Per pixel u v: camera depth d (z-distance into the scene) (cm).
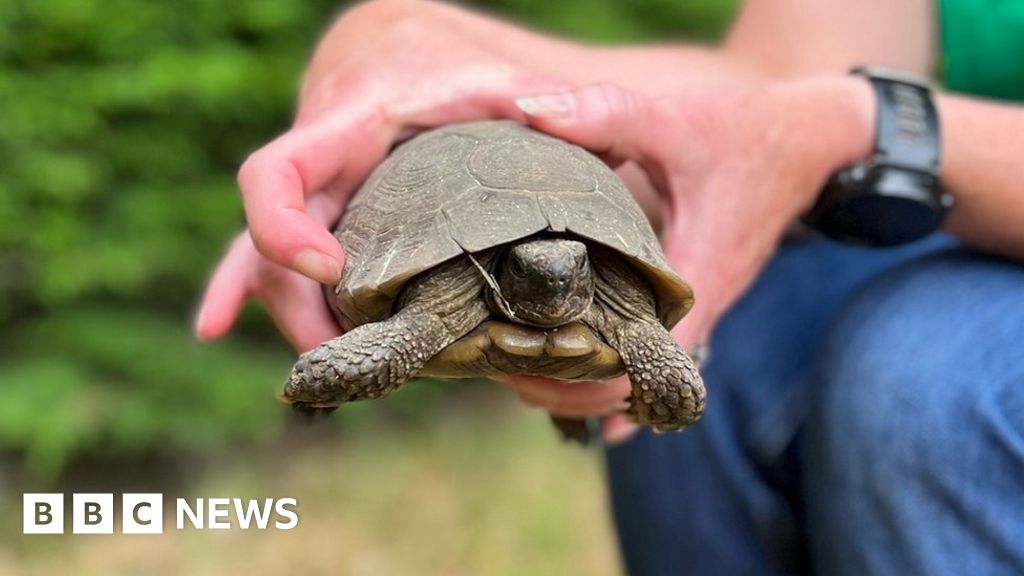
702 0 154
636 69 69
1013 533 50
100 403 116
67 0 114
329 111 57
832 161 57
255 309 125
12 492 118
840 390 55
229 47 122
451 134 56
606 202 52
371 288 49
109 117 120
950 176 57
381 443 134
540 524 112
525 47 66
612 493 70
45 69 116
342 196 58
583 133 55
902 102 57
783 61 73
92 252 116
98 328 118
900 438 52
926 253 64
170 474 125
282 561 105
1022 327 53
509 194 51
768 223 57
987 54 67
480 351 50
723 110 56
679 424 52
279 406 123
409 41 60
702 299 56
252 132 128
